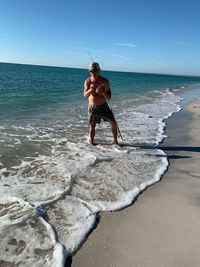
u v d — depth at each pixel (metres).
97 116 7.55
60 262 3.30
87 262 3.36
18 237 3.68
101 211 4.44
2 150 6.89
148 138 8.72
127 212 4.45
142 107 15.61
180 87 42.88
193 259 3.43
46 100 16.41
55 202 4.57
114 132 7.80
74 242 3.67
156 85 45.81
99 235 3.85
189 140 8.75
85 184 5.31
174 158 7.07
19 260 3.31
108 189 5.18
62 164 6.16
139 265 3.32
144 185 5.41
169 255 3.49
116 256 3.46
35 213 4.16
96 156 6.70
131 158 6.84
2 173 5.59
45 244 3.59
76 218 4.20
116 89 29.78
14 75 54.09
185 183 5.62
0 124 9.59
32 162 6.23
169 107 16.14
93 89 7.43
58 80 43.97
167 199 4.92
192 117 12.86
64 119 11.04
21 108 13.11
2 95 17.53
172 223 4.18
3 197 4.60
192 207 4.67
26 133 8.58
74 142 7.88
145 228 4.04
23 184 5.14
